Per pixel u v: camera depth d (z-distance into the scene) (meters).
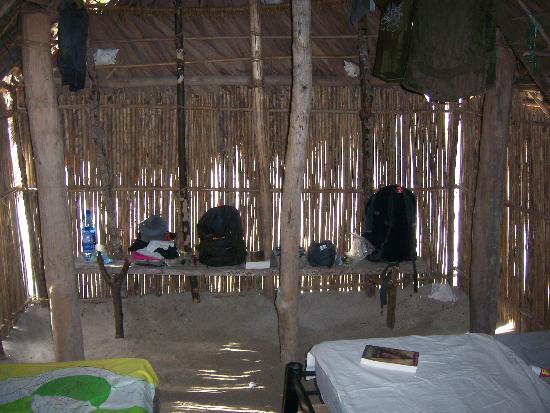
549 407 2.47
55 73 5.12
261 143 5.21
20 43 3.90
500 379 2.70
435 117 5.42
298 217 4.12
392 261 4.99
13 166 5.10
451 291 5.51
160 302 5.46
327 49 5.25
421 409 2.45
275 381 4.20
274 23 5.12
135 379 2.79
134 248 5.02
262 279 5.62
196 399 3.91
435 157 5.48
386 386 2.64
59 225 3.94
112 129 5.28
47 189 3.88
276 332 5.09
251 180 5.43
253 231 5.50
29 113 3.81
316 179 5.46
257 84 5.09
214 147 5.38
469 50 3.56
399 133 5.43
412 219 4.98
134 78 5.20
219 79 5.22
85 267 4.93
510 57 4.18
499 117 4.27
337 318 5.31
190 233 5.45
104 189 5.28
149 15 5.02
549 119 4.20
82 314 5.29
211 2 5.02
